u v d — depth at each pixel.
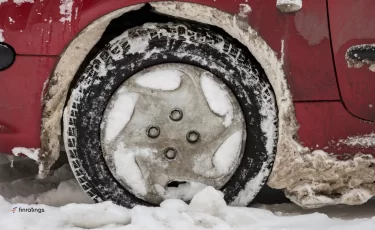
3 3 2.31
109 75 2.39
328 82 2.40
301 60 2.38
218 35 2.41
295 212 2.64
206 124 2.45
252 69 2.42
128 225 2.19
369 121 2.44
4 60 2.32
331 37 2.37
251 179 2.47
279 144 2.44
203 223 2.23
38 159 2.44
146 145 2.45
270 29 2.35
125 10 2.32
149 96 2.43
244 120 2.45
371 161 2.47
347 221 2.40
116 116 2.42
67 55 2.35
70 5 2.31
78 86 2.39
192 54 2.40
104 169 2.44
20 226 2.15
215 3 2.32
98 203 2.36
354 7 2.36
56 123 2.42
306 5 2.35
